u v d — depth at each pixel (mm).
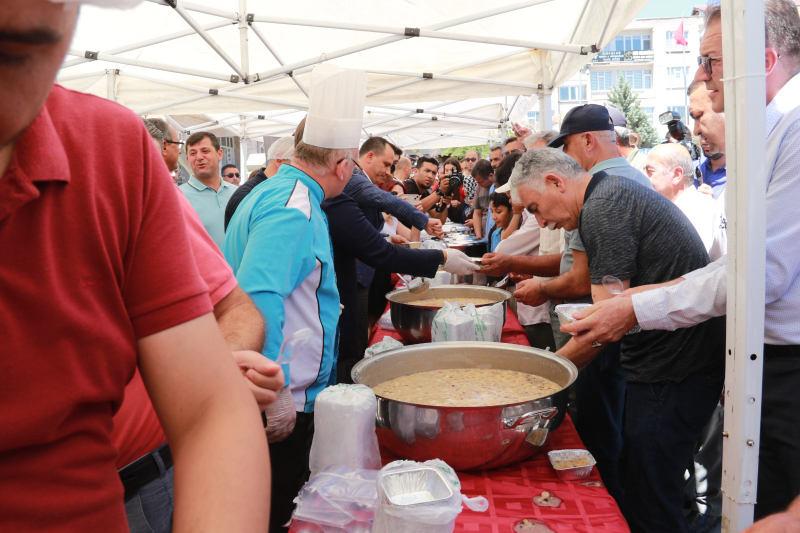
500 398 1274
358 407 1006
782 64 1243
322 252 1545
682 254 1526
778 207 1210
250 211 1520
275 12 3789
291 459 1538
